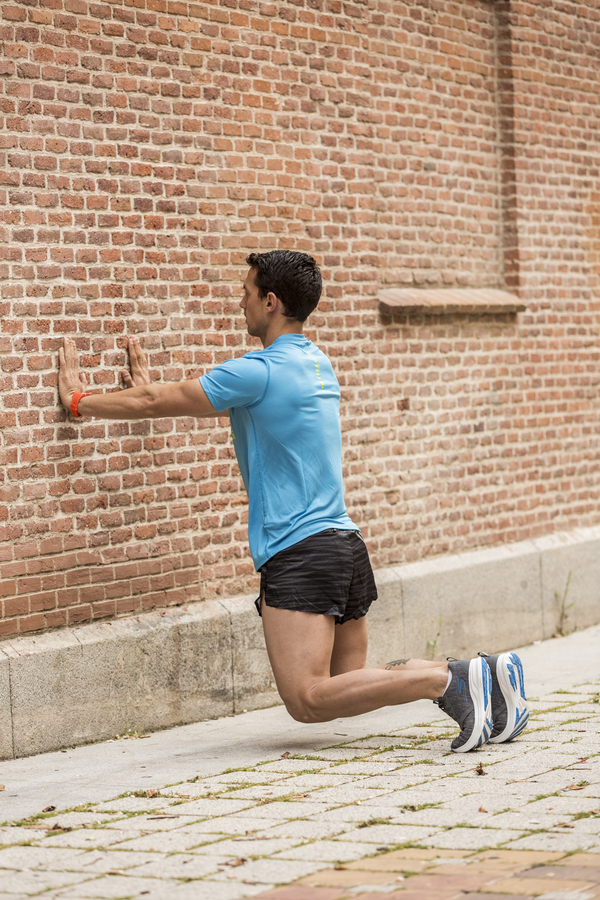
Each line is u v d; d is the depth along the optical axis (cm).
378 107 765
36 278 555
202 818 408
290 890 327
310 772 476
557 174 901
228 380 505
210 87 640
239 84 657
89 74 579
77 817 416
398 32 777
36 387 555
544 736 525
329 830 385
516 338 860
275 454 509
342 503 525
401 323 765
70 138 570
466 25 835
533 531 873
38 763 524
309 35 701
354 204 729
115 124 591
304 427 508
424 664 512
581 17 923
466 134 836
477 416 825
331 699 500
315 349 532
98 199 583
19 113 548
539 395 881
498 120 864
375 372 745
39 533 556
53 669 550
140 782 473
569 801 411
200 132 635
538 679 689
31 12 553
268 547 507
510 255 865
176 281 622
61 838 389
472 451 820
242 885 333
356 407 732
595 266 938
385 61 768
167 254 617
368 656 720
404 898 318
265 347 535
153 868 352
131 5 598
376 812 405
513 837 370
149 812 420
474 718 496
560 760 477
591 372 933
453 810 405
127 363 596
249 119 662
